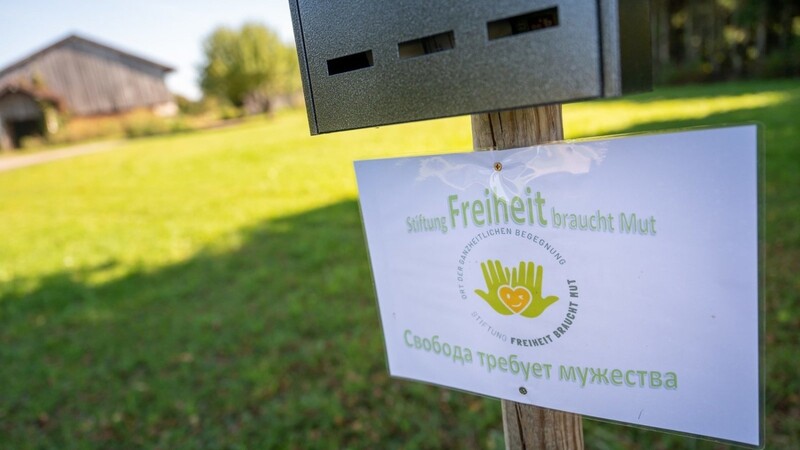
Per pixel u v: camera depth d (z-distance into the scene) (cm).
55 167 1372
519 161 78
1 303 462
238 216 657
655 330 75
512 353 86
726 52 1416
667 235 71
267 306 384
